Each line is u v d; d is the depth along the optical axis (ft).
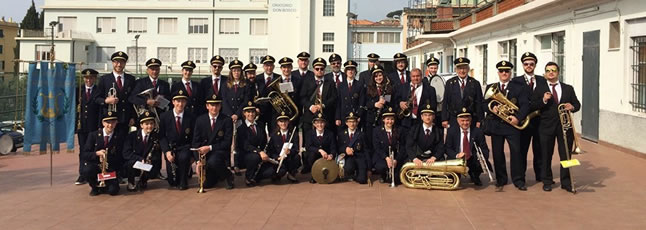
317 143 26.61
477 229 18.20
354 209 20.90
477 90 26.55
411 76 28.02
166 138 25.22
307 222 19.07
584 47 38.68
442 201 22.25
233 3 153.99
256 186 25.64
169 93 27.68
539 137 24.50
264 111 29.19
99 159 23.82
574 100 24.56
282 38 151.02
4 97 43.57
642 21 32.22
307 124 28.30
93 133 24.08
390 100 27.73
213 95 25.39
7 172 30.14
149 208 21.38
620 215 19.88
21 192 24.63
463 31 66.33
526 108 24.13
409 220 19.29
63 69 27.78
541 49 46.98
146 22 153.99
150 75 27.04
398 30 167.32
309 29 150.61
